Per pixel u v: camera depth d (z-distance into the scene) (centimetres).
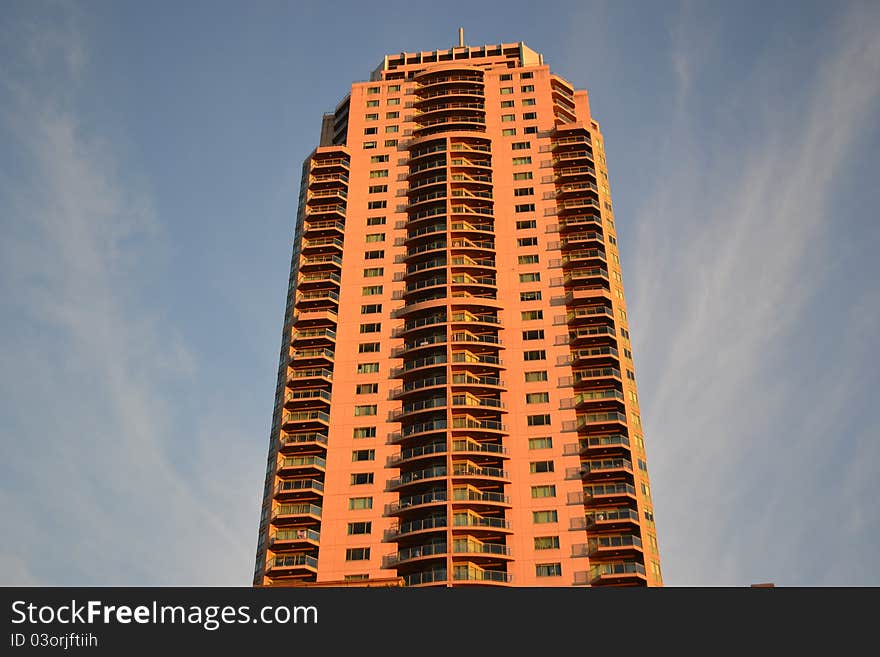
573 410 9888
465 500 9262
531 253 11212
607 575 8762
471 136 12406
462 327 10606
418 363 10419
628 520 9012
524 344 10431
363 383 10475
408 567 9138
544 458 9594
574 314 10638
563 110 13125
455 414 9962
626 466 9469
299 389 10656
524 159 12194
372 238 11738
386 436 10025
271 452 10369
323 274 11656
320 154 12694
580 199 11706
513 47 14538
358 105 13225
